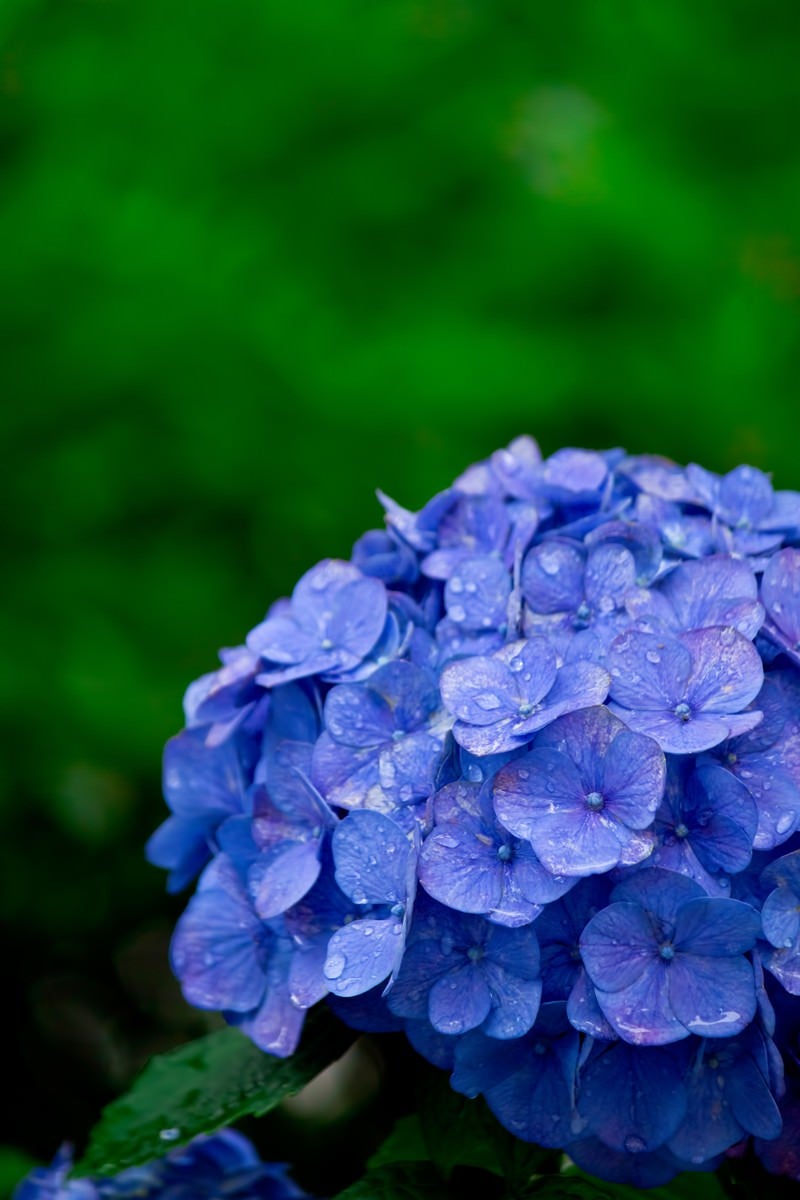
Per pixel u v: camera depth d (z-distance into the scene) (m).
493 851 0.81
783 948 0.80
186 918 0.87
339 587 0.88
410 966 0.81
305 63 1.42
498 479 0.91
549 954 0.81
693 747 0.80
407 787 0.82
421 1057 0.86
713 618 0.84
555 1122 0.82
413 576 0.90
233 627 1.39
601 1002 0.79
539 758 0.80
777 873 0.80
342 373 1.35
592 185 1.39
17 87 1.41
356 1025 0.83
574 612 0.85
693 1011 0.79
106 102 1.41
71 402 1.38
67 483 1.39
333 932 0.83
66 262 1.34
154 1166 0.93
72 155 1.41
